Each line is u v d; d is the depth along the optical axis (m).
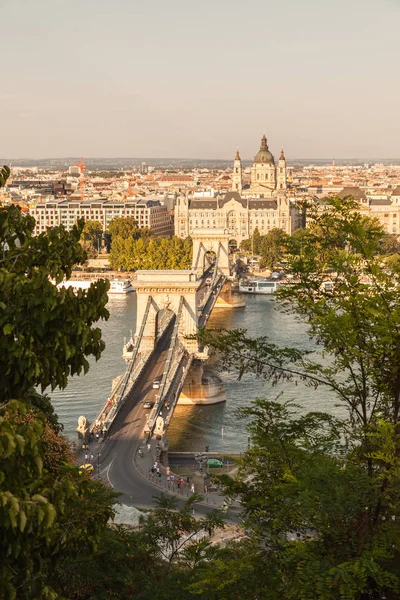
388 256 112.94
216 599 90.31
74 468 108.31
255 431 108.69
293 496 92.38
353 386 108.50
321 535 88.31
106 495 123.88
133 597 111.38
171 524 135.38
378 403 108.00
